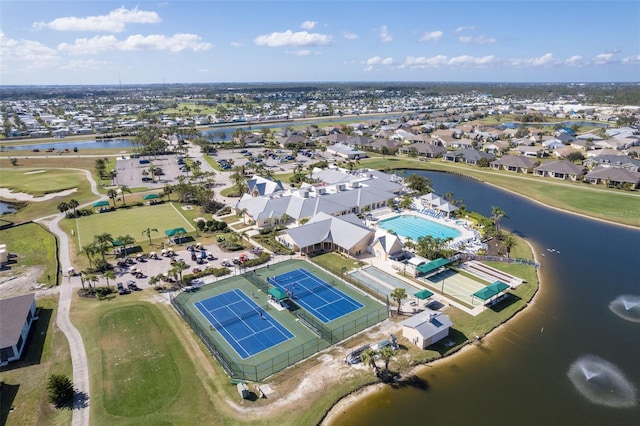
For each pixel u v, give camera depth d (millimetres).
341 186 119625
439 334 58281
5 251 83188
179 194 125562
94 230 101500
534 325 63188
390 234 88125
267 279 76750
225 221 108125
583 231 102875
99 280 75312
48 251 88875
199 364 53031
